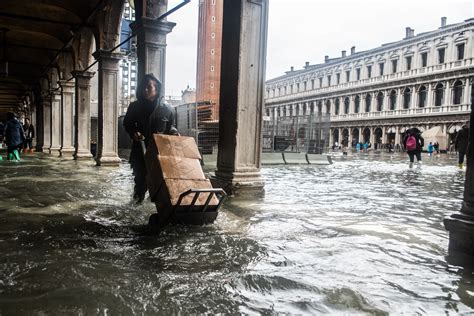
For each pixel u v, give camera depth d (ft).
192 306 6.97
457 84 157.69
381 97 196.75
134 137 16.84
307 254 10.36
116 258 9.60
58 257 9.54
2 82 91.61
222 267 9.14
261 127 21.94
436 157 108.06
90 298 7.16
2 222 13.44
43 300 7.03
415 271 9.18
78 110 53.83
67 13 48.55
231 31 21.54
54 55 64.75
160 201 13.25
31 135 79.20
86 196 19.71
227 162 21.77
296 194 22.53
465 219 10.50
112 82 42.63
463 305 7.29
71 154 64.64
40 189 22.12
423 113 170.71
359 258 10.09
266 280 8.32
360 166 55.57
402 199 21.13
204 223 13.62
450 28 158.92
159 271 8.73
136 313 6.63
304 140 72.13
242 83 21.15
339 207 18.17
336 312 6.88
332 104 228.22
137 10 32.42
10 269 8.61
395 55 186.70
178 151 14.01
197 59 199.41
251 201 19.49
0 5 46.37
